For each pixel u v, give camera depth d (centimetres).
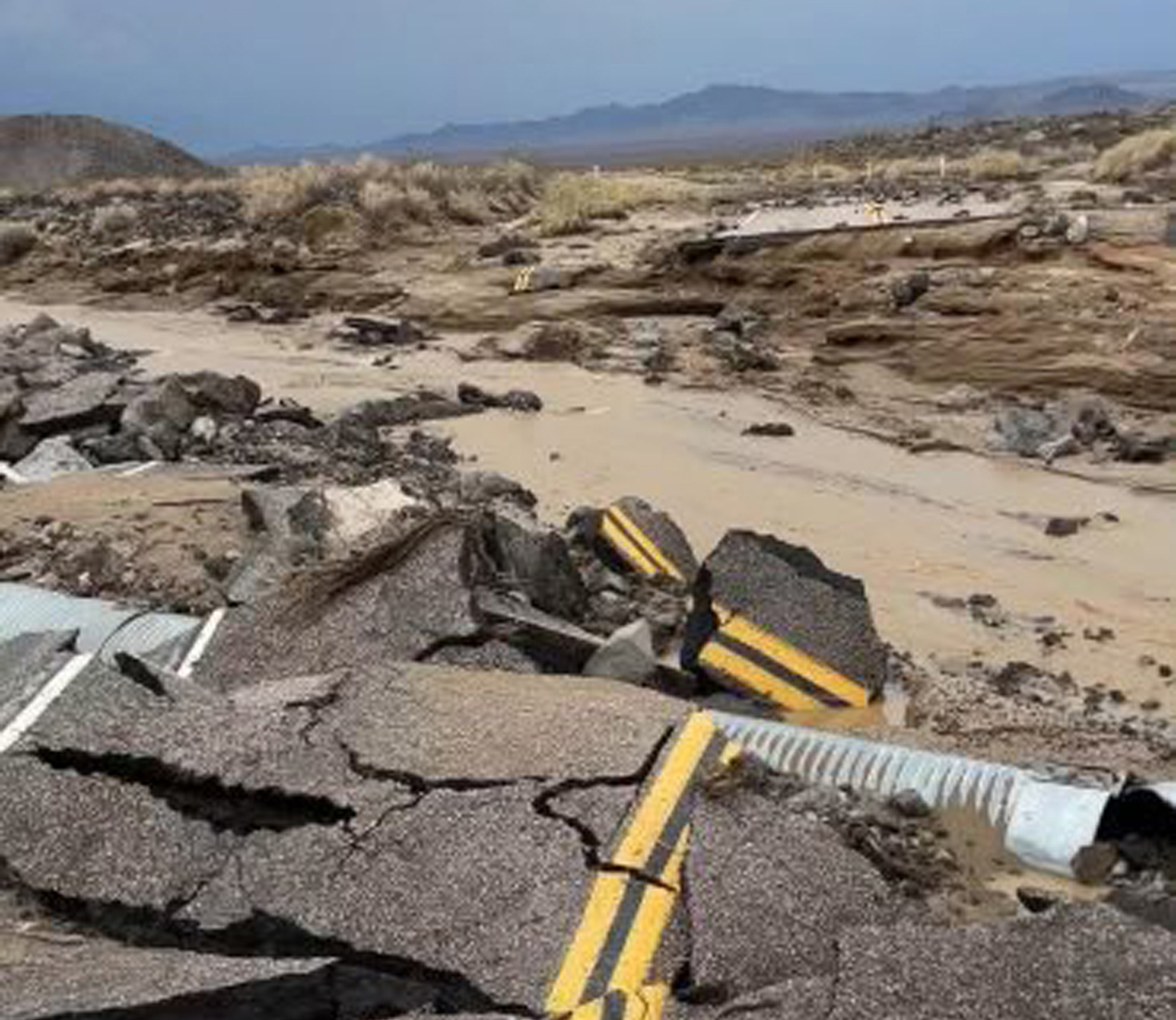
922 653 781
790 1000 405
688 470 1125
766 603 721
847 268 1773
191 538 853
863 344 1509
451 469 1102
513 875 465
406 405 1292
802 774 580
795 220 2112
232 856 485
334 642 655
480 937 445
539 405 1325
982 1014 392
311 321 1841
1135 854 527
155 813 505
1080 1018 388
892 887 489
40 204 3344
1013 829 538
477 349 1599
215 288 2095
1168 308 1458
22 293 2223
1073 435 1177
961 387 1337
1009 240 1748
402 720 546
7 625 730
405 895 461
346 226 2348
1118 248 1669
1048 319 1474
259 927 458
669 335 1606
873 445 1194
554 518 1006
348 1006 419
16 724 549
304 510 833
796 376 1416
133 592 786
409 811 492
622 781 501
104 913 476
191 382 1212
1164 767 621
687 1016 416
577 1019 405
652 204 2634
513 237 2252
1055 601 860
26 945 456
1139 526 991
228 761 518
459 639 653
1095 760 622
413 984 428
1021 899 493
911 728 661
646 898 456
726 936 443
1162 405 1248
